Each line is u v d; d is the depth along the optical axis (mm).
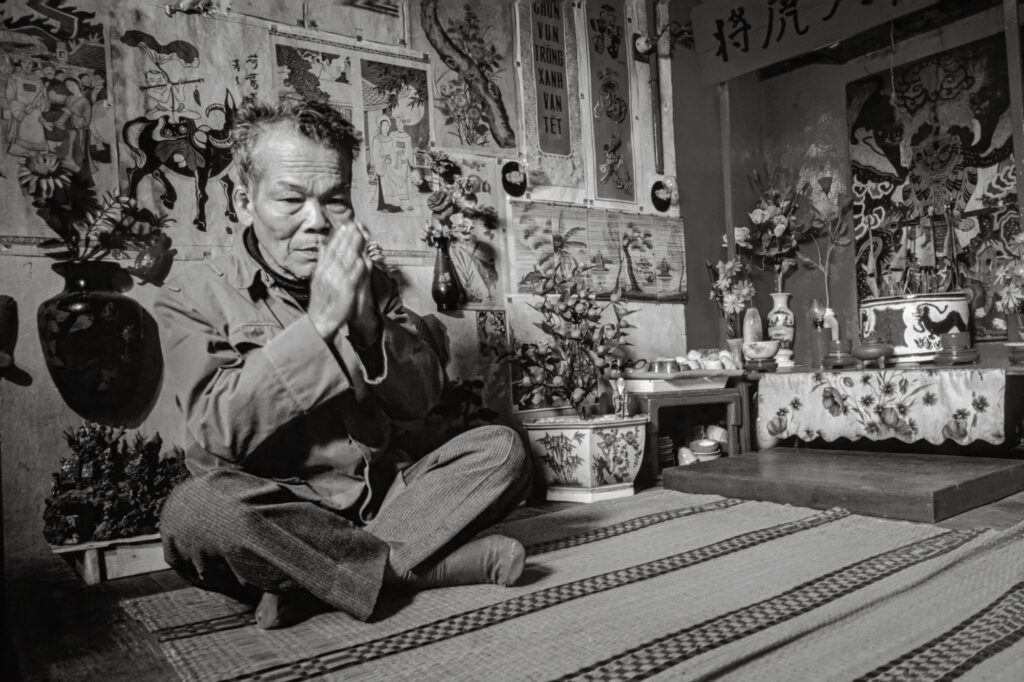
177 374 2049
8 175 2945
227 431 1933
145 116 3240
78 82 3102
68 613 2412
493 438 2277
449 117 4156
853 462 3973
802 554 2572
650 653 1717
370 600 2035
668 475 3982
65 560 2912
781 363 5109
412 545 2164
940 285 4859
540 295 4371
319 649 1875
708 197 5395
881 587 2129
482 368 4156
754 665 1646
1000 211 4613
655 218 5039
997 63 4621
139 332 3100
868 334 4598
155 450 3014
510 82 4426
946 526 2945
